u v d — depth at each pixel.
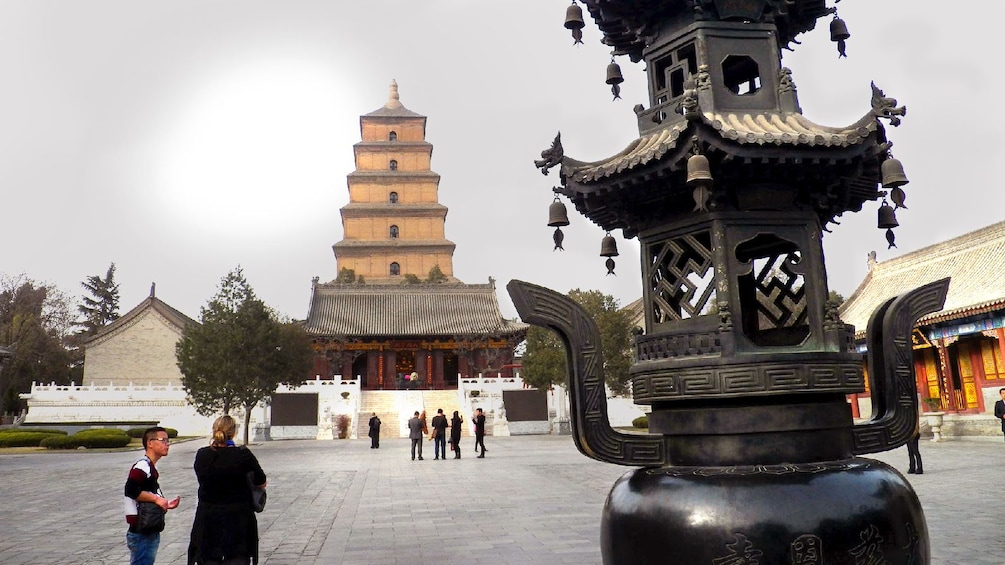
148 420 61.44
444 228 91.50
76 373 93.12
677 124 5.46
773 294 6.32
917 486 17.03
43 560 11.54
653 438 5.33
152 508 7.22
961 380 35.72
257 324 44.88
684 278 5.38
